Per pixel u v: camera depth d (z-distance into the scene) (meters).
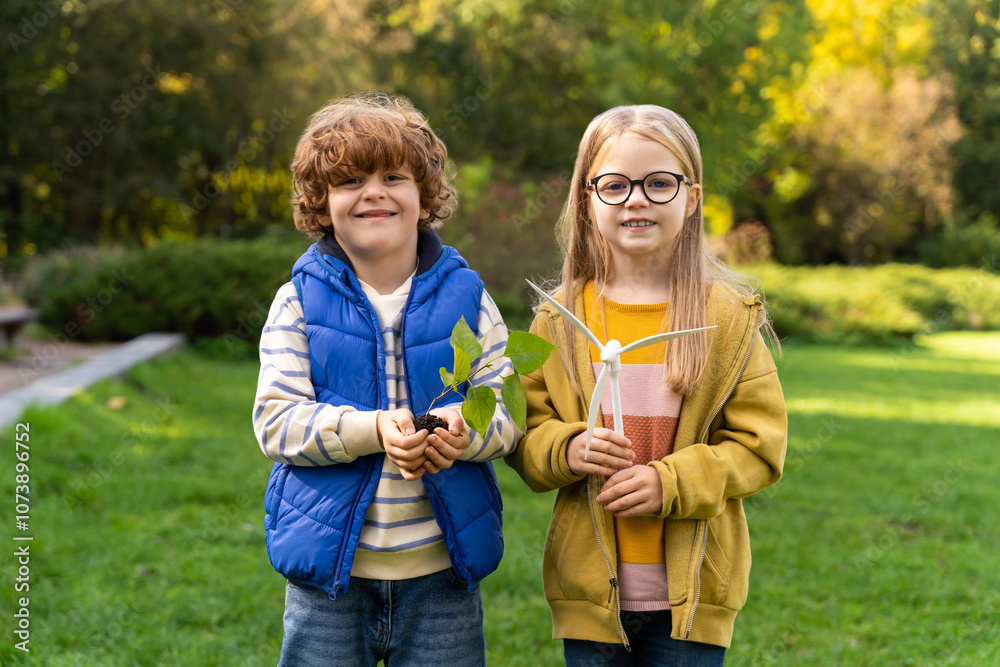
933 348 16.66
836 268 22.78
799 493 5.31
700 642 1.77
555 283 2.21
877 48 29.69
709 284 1.87
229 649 2.90
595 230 1.92
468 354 1.54
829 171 28.12
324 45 20.38
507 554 3.92
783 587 3.65
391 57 20.81
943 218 29.70
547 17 20.77
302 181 1.80
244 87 19.52
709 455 1.72
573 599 1.83
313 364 1.75
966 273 23.27
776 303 17.97
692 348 1.79
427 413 1.64
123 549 3.81
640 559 1.79
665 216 1.77
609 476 1.74
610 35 20.58
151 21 18.41
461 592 1.77
